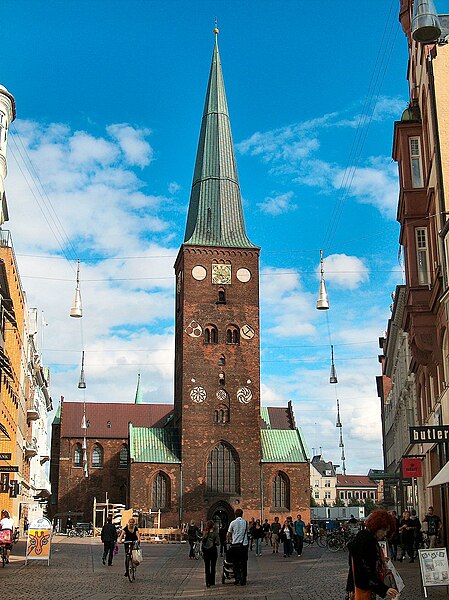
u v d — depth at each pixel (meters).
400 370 80.69
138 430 111.12
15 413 78.69
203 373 111.19
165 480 108.12
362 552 13.30
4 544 41.69
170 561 53.47
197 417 109.56
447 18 41.97
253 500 108.06
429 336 44.72
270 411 150.88
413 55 49.53
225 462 109.31
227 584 34.16
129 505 107.00
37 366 114.62
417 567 38.28
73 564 46.38
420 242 45.88
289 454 111.44
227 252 116.12
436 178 41.09
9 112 63.25
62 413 147.88
